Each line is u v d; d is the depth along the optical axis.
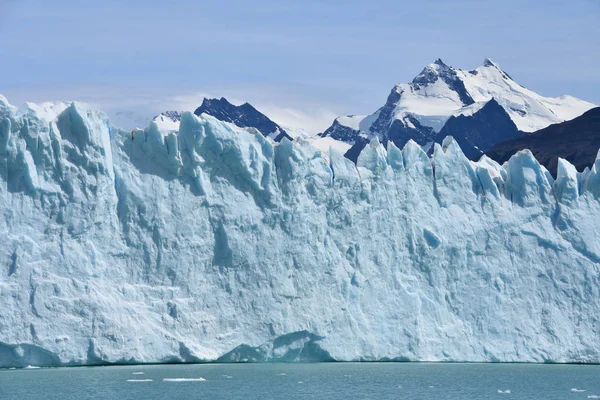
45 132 197.00
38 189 196.62
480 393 183.12
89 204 199.12
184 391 177.12
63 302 193.38
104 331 194.75
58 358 191.25
